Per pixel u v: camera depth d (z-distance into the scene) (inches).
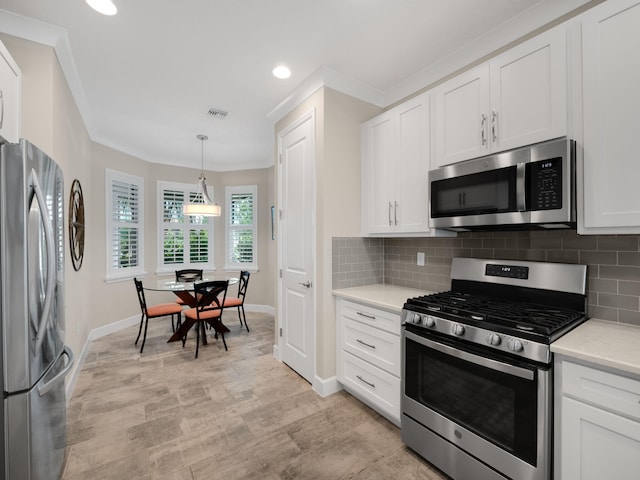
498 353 53.9
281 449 70.7
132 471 64.0
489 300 70.6
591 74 51.2
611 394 42.2
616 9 48.5
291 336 112.5
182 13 69.8
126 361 121.3
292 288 111.0
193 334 156.6
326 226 94.2
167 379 105.5
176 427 78.8
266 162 203.0
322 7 67.7
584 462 44.7
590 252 61.9
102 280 154.1
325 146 93.6
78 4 67.4
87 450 70.1
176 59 87.9
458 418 59.1
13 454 49.2
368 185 98.9
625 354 43.0
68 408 87.5
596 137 50.8
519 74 61.1
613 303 58.6
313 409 86.9
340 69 92.1
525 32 70.2
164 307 144.8
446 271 90.0
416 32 75.9
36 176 53.6
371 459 67.7
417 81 95.4
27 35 73.7
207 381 103.9
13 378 49.1
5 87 59.2
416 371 67.3
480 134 68.0
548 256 68.4
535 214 56.3
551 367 47.9
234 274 211.3
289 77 97.0
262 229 206.5
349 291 94.0
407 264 101.0
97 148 151.7
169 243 195.0
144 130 144.3
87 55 86.0
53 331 59.4
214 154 186.5
